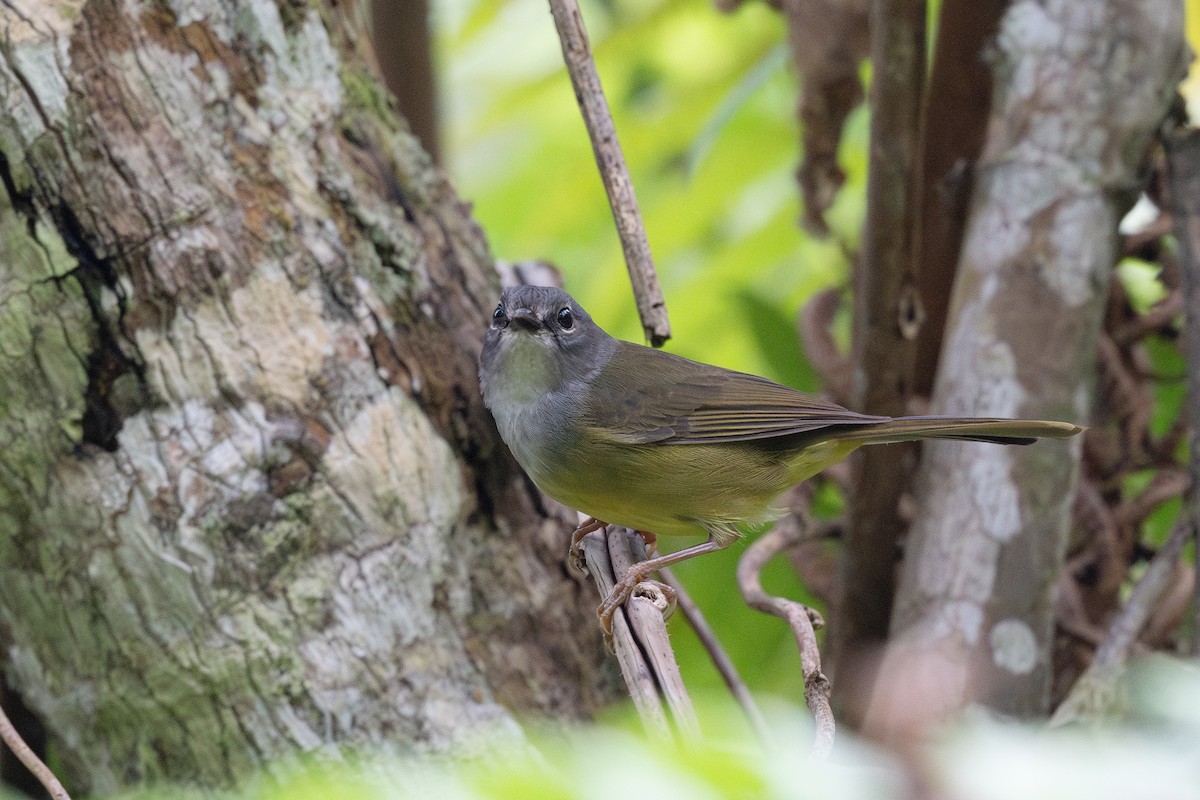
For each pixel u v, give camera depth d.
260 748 7.08
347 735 7.06
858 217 12.38
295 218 7.26
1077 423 7.86
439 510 7.50
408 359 7.56
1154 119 7.83
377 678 7.12
